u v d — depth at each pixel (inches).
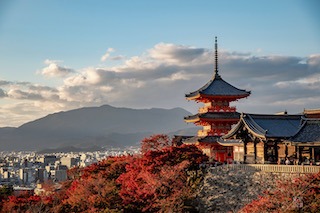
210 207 3006.9
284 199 2504.9
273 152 3496.6
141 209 3080.7
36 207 3494.1
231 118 4606.3
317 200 2469.2
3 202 3887.8
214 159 4109.3
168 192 3159.5
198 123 4849.9
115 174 3946.9
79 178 4542.3
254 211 2534.5
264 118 3572.8
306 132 3137.3
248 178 3093.0
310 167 2822.3
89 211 3105.3
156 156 3518.7
